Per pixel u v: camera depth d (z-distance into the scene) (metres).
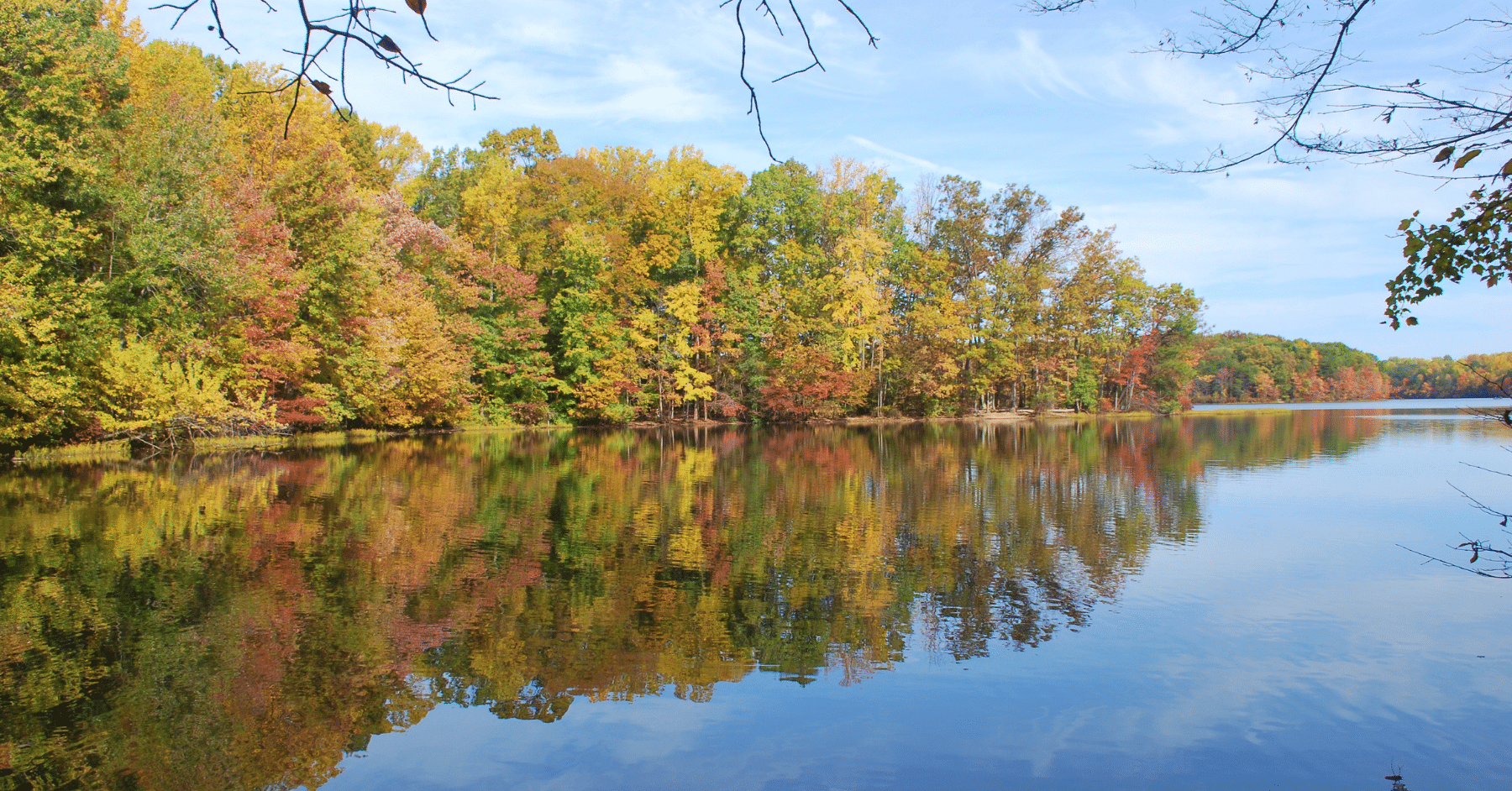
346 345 30.02
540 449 28.06
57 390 18.94
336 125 35.59
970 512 14.71
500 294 44.03
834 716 6.09
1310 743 5.69
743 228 51.66
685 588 9.55
